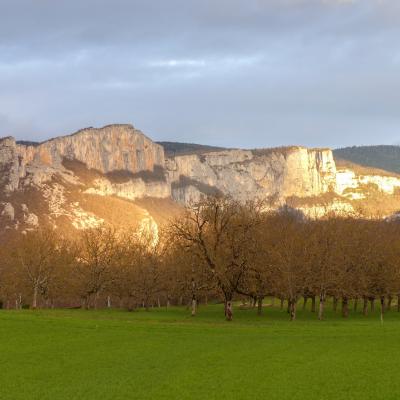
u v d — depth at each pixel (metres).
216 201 112.88
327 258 116.56
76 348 65.62
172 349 64.88
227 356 60.72
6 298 163.38
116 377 51.91
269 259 115.00
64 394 46.81
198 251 112.75
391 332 78.62
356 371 53.78
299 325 90.00
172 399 45.34
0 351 63.88
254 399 45.38
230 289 105.56
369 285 124.12
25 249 153.25
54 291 157.62
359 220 147.38
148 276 156.50
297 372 53.44
